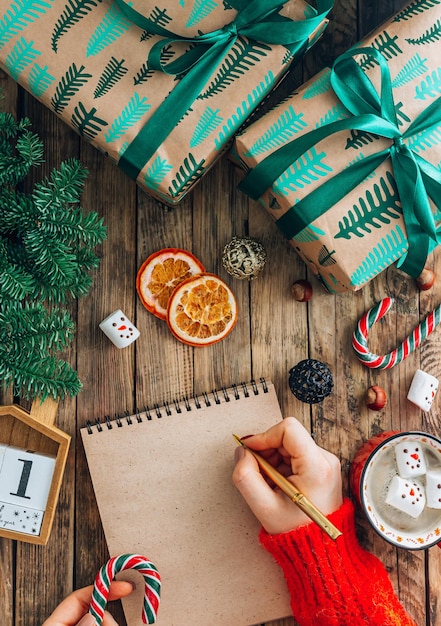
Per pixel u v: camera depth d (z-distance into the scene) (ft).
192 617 3.94
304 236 3.45
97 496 3.93
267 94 3.39
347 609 3.48
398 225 3.36
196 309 3.89
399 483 3.70
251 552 3.97
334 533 3.28
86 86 3.24
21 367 3.53
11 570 3.95
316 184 3.33
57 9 3.22
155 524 3.95
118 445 3.94
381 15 4.06
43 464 3.77
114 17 3.24
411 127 3.33
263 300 4.07
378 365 3.97
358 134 3.34
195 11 3.24
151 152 3.25
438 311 3.99
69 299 4.00
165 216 4.04
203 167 3.35
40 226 3.52
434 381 3.98
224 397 3.98
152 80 3.24
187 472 3.97
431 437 3.69
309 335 4.09
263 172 3.35
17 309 3.51
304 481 3.62
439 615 4.08
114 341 3.88
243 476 3.56
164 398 4.02
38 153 3.53
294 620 4.01
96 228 3.60
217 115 3.27
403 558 4.08
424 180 3.34
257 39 3.24
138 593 3.96
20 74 3.27
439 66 3.38
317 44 4.01
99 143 3.31
